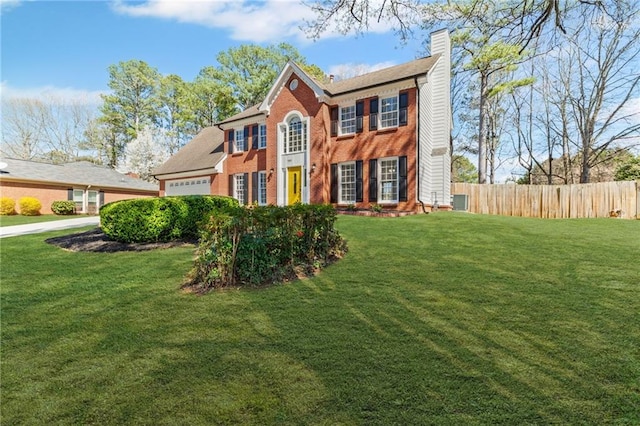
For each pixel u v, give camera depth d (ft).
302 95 60.18
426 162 52.60
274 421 7.96
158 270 21.85
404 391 8.87
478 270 19.79
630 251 23.49
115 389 9.56
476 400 8.44
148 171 129.49
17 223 57.11
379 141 53.26
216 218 18.34
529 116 94.79
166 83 145.59
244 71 127.44
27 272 22.12
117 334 13.16
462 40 29.53
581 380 9.20
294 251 20.66
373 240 28.53
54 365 11.00
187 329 13.34
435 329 12.53
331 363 10.39
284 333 12.62
